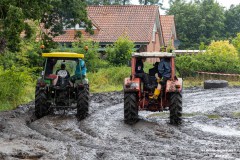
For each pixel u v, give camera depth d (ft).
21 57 100.42
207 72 126.82
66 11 98.99
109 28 156.35
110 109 69.36
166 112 65.87
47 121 54.70
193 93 95.40
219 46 146.72
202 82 121.08
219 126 54.95
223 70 127.65
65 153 38.47
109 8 165.68
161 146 42.83
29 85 87.15
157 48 175.94
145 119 59.06
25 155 37.37
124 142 44.32
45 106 58.49
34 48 107.65
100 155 38.88
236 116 63.52
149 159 37.24
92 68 119.75
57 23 102.47
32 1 67.46
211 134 49.57
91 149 40.40
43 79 60.08
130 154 38.83
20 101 74.33
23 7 66.44
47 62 61.87
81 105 58.08
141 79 56.34
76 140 45.27
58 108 60.08
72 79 60.34
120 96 86.28
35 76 99.40
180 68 128.16
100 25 157.79
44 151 38.68
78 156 37.58
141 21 159.22
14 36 65.82
